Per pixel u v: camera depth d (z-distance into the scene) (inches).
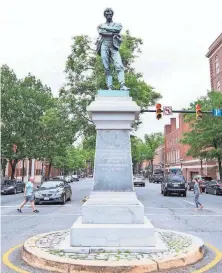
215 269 236.2
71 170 3843.5
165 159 3395.7
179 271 228.5
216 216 575.5
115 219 283.0
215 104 1350.9
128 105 308.5
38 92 1533.0
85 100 916.0
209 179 1549.0
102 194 297.4
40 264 239.5
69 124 941.8
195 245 279.0
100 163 305.9
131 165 305.6
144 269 223.0
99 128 310.0
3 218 541.3
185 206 765.3
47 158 1752.0
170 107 729.6
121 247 263.7
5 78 1460.4
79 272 222.8
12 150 1455.5
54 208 705.0
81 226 272.4
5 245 325.7
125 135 310.5
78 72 928.3
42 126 1461.6
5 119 1423.5
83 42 916.6
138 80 948.6
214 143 1393.9
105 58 351.9
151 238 267.7
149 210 672.4
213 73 2146.9
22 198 1051.3
